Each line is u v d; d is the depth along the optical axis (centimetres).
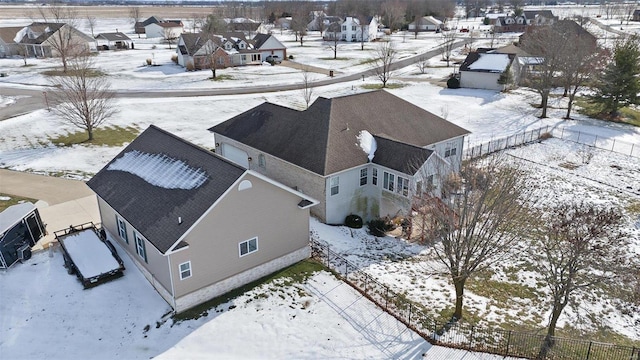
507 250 2248
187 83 6831
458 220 1844
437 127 3281
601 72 5409
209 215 1856
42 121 4638
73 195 2948
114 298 1956
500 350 1725
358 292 2044
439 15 16800
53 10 14600
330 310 1914
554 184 3403
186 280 1869
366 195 2852
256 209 2014
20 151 3806
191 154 2216
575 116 5159
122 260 2212
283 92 6256
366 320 1859
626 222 2838
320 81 7044
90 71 7175
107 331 1789
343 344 1728
